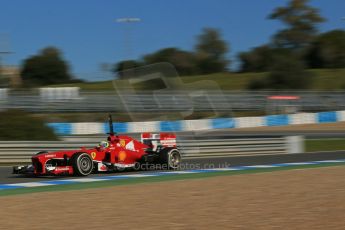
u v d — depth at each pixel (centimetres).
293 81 8531
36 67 9350
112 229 1020
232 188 1573
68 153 1905
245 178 1830
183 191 1513
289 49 11262
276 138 3059
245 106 6272
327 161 2536
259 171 2095
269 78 8656
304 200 1348
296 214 1162
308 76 8694
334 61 10919
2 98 5212
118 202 1326
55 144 2644
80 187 1639
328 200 1348
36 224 1066
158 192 1498
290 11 11544
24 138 2833
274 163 2448
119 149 2009
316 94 6862
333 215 1150
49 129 2972
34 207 1256
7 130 2800
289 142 3108
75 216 1146
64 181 1780
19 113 2905
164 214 1168
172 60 10512
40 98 5359
